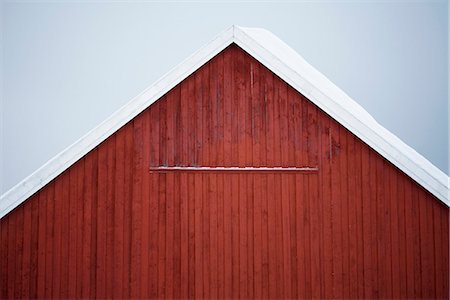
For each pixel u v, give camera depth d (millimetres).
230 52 9078
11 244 8820
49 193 8875
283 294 8875
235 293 8852
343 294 8883
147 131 8984
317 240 8945
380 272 8938
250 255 8906
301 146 9031
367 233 8969
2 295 8789
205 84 9031
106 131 8828
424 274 8961
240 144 9023
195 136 9000
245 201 8961
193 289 8836
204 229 8914
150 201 8930
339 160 9023
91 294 8805
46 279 8805
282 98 9062
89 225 8867
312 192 8992
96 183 8906
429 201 9039
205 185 8961
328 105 8867
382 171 9031
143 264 8852
